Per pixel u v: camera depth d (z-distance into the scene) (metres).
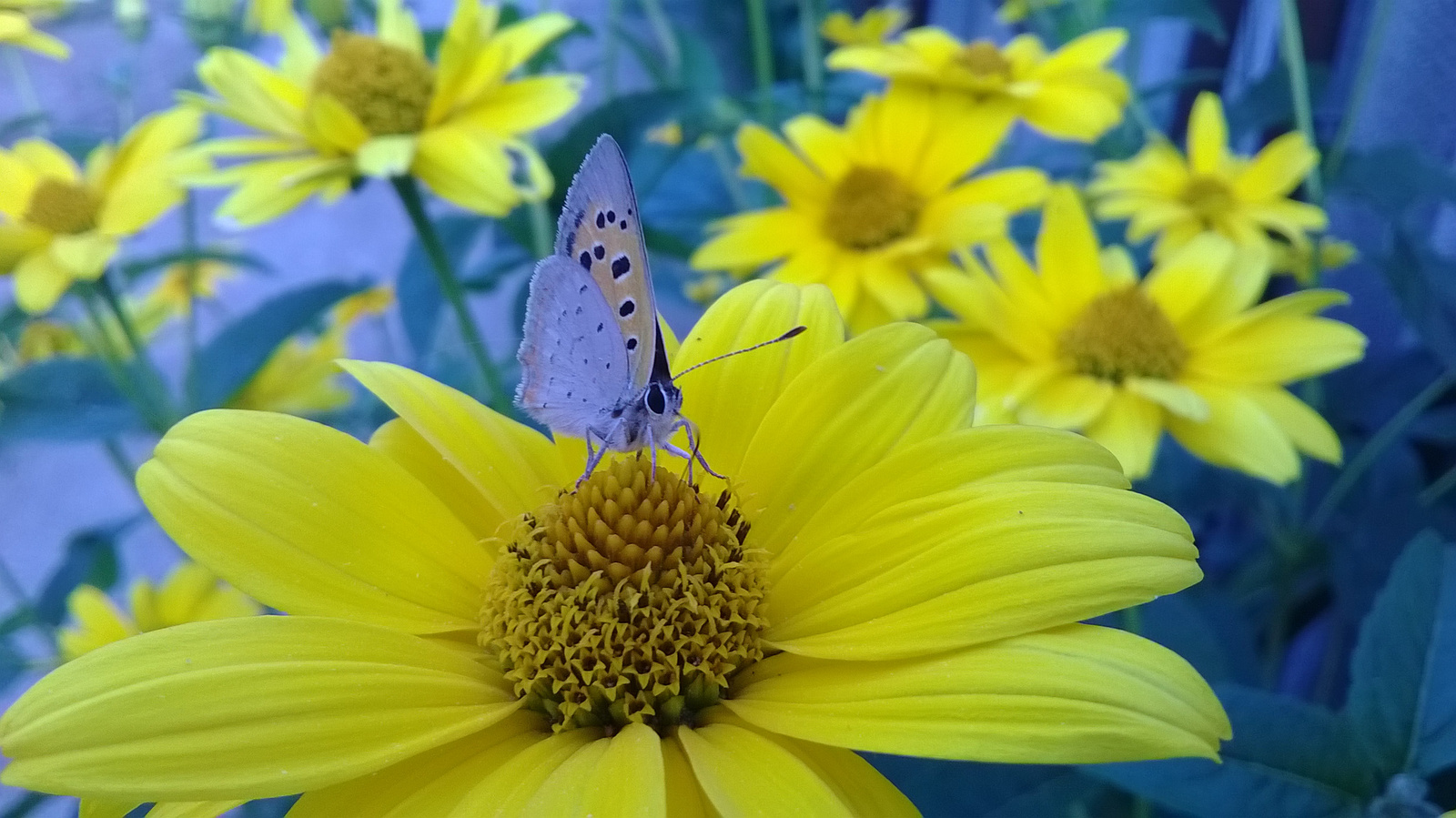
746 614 0.05
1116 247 0.10
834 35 0.16
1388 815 0.05
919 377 0.06
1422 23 0.12
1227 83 0.15
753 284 0.07
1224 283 0.09
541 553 0.05
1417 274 0.09
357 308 0.14
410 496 0.05
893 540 0.05
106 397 0.11
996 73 0.10
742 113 0.12
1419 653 0.06
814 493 0.06
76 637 0.11
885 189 0.10
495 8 0.10
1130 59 0.13
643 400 0.06
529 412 0.06
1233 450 0.08
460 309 0.10
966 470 0.05
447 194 0.09
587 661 0.05
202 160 0.09
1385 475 0.11
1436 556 0.06
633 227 0.06
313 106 0.09
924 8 0.25
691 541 0.05
